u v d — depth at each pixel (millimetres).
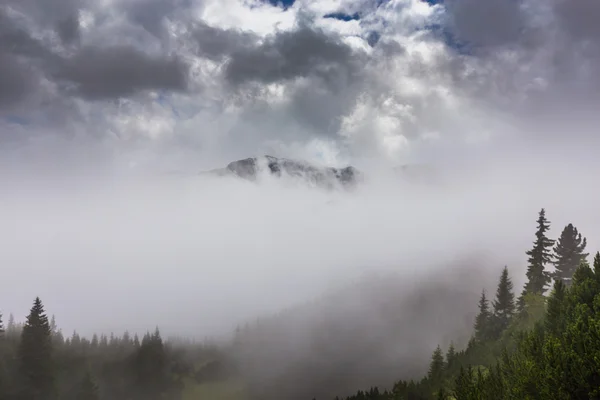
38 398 105938
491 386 39938
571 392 30469
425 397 78375
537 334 40625
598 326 32281
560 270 83000
